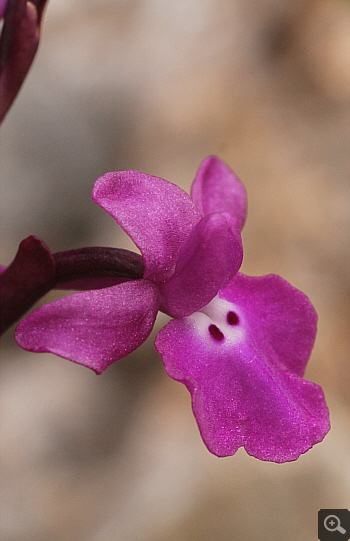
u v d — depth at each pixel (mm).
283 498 114
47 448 145
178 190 73
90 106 182
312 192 167
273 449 71
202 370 72
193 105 185
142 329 71
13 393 152
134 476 131
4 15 78
